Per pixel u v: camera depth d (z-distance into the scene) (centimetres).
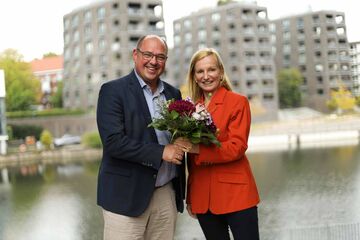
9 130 4625
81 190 2106
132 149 342
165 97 377
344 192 1752
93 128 5291
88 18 6241
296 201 1600
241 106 364
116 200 357
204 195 370
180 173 379
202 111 338
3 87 3950
